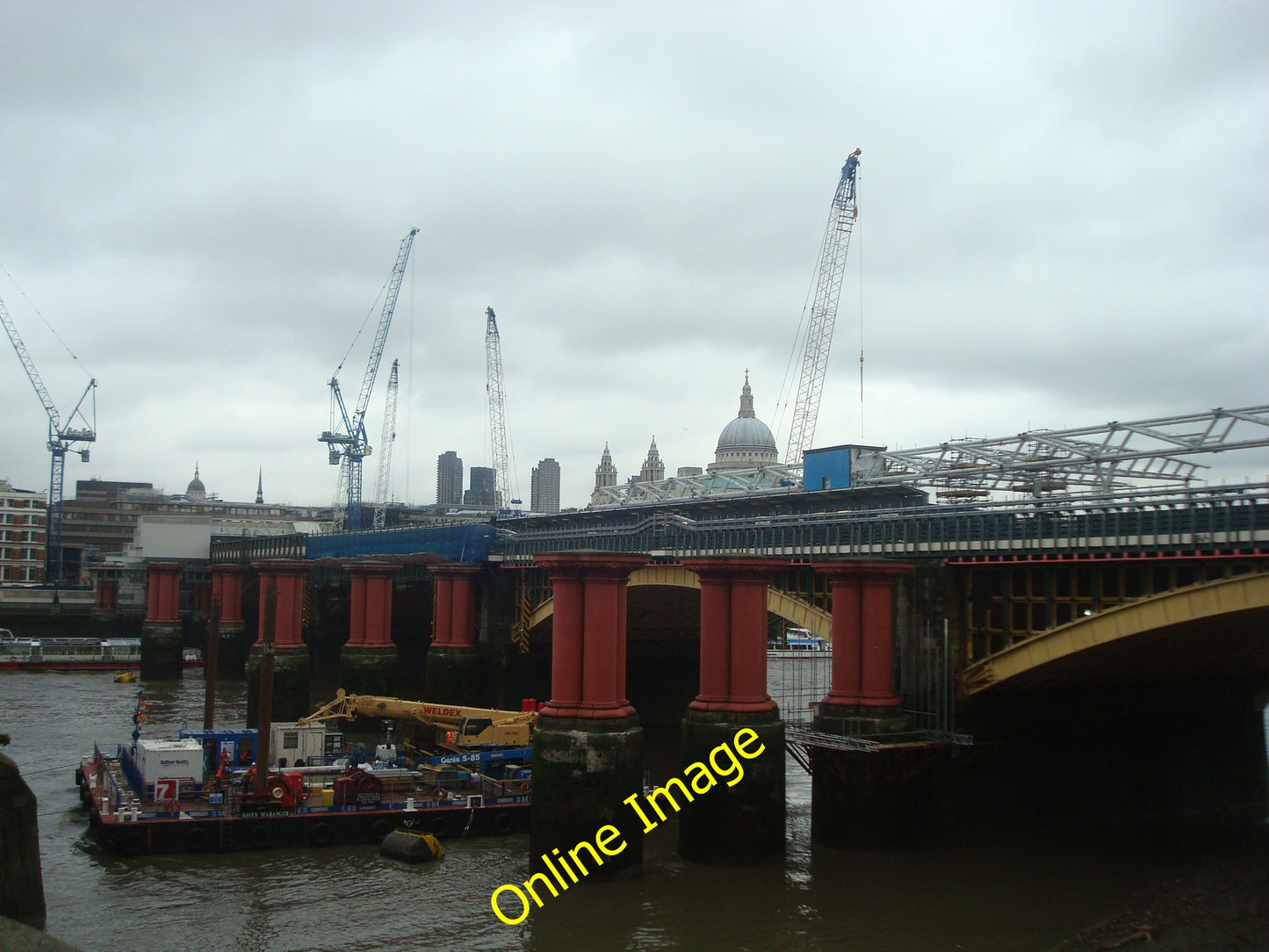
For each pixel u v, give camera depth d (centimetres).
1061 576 6438
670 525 10056
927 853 6450
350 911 5409
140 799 6694
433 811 6669
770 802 6119
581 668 5912
